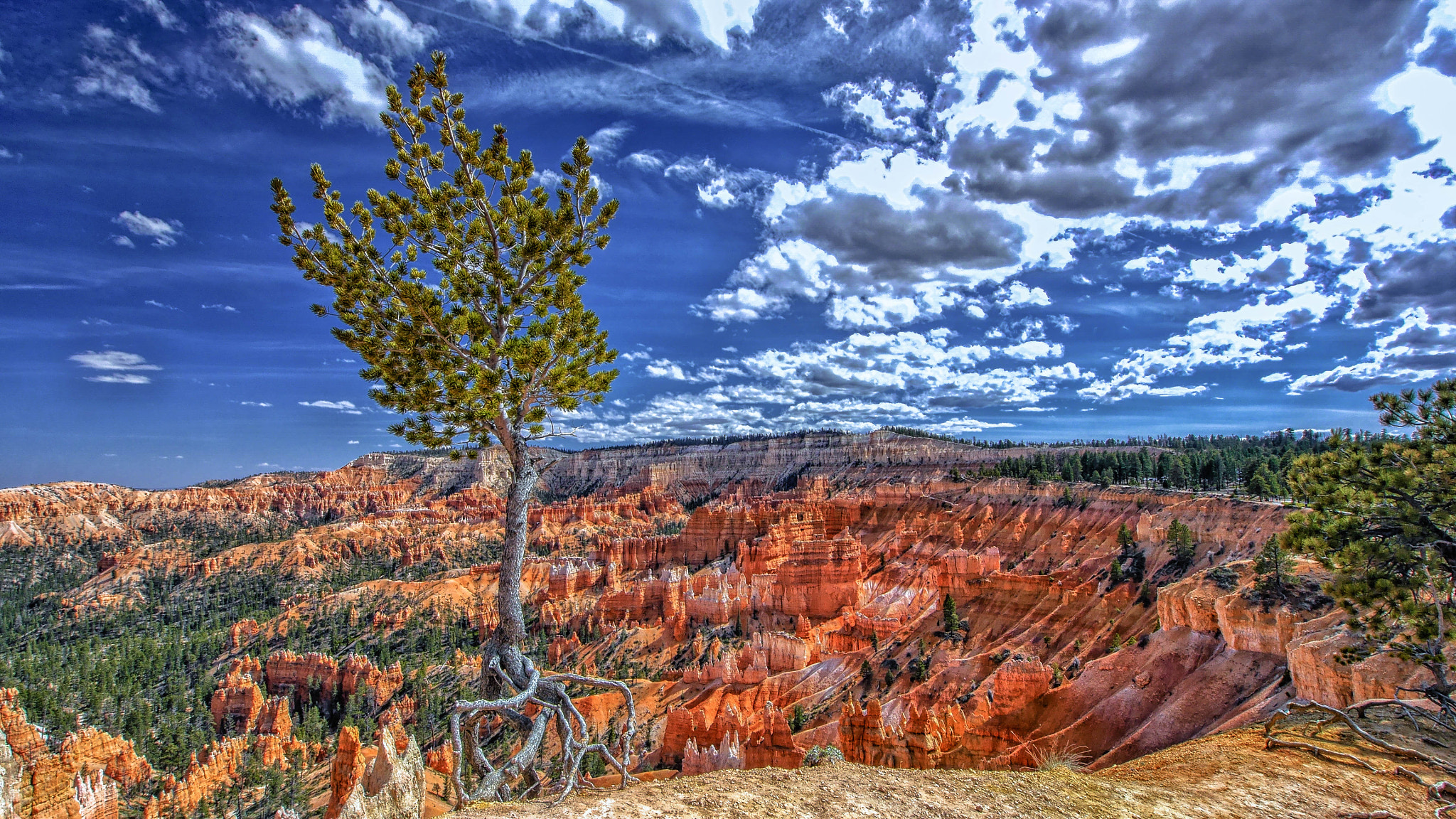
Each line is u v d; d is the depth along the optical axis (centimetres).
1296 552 1955
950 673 7681
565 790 1258
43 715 11150
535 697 1420
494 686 1461
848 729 5003
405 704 11362
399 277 1527
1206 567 8269
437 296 1498
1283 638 4506
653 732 7531
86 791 6238
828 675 8738
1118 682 5353
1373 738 1585
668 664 11325
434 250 1569
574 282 1645
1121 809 1141
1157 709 4853
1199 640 5178
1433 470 1703
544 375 1614
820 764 1303
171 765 8862
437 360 1473
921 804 1068
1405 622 1898
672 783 1116
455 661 13212
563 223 1570
